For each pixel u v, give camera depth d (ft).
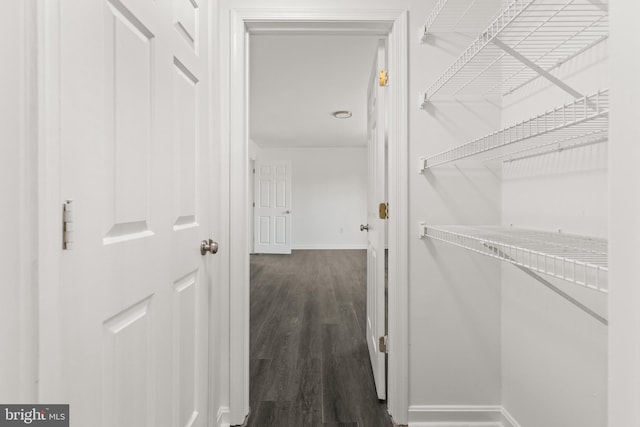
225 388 5.35
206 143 4.44
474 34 5.22
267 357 7.59
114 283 2.47
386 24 5.31
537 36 3.90
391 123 5.39
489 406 5.31
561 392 3.85
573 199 3.62
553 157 3.98
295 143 24.12
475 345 5.32
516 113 4.81
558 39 3.76
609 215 1.40
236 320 5.35
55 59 1.88
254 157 23.90
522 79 4.60
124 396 2.63
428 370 5.31
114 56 2.47
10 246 1.65
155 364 3.09
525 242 3.21
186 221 3.85
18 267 1.69
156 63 3.08
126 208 2.63
